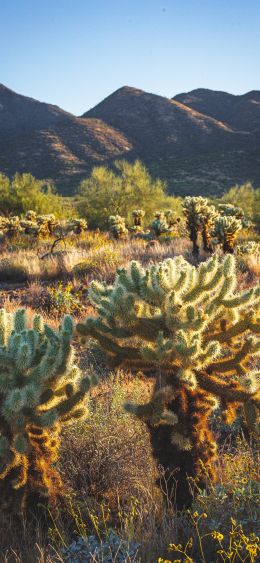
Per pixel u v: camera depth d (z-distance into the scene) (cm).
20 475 324
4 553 309
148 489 371
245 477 360
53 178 9925
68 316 375
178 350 326
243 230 2272
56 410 328
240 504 327
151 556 300
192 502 346
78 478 393
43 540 327
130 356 365
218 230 1281
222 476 379
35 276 1311
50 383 344
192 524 323
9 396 314
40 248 1880
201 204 1347
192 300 354
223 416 359
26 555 312
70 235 2203
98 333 368
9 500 326
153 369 371
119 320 357
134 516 346
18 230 2292
